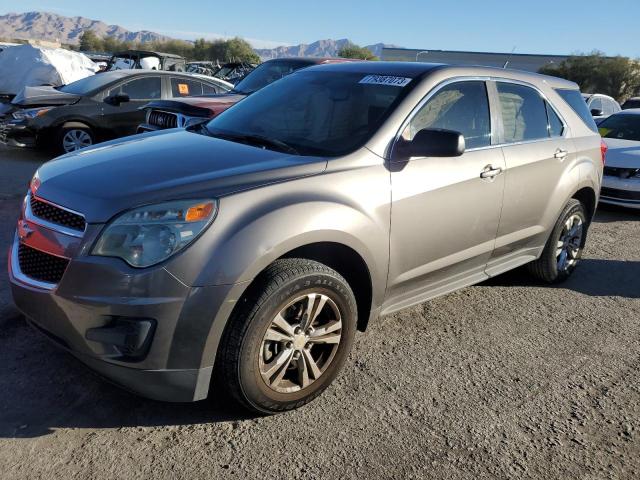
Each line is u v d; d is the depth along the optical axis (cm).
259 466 257
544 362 372
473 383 339
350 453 270
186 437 273
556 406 322
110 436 270
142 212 251
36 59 1252
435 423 298
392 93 353
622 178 799
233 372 267
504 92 416
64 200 267
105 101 950
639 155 802
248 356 266
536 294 489
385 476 257
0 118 954
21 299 277
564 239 497
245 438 275
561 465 274
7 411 280
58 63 1277
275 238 264
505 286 504
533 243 456
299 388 295
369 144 321
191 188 266
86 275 249
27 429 269
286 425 287
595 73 5122
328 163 305
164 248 247
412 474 260
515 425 302
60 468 246
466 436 290
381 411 304
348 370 343
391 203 317
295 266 277
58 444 261
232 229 258
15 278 280
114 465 251
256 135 358
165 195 259
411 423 296
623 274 561
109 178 277
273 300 267
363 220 301
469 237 377
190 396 263
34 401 290
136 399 299
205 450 265
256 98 417
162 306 246
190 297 248
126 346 248
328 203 287
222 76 1798
